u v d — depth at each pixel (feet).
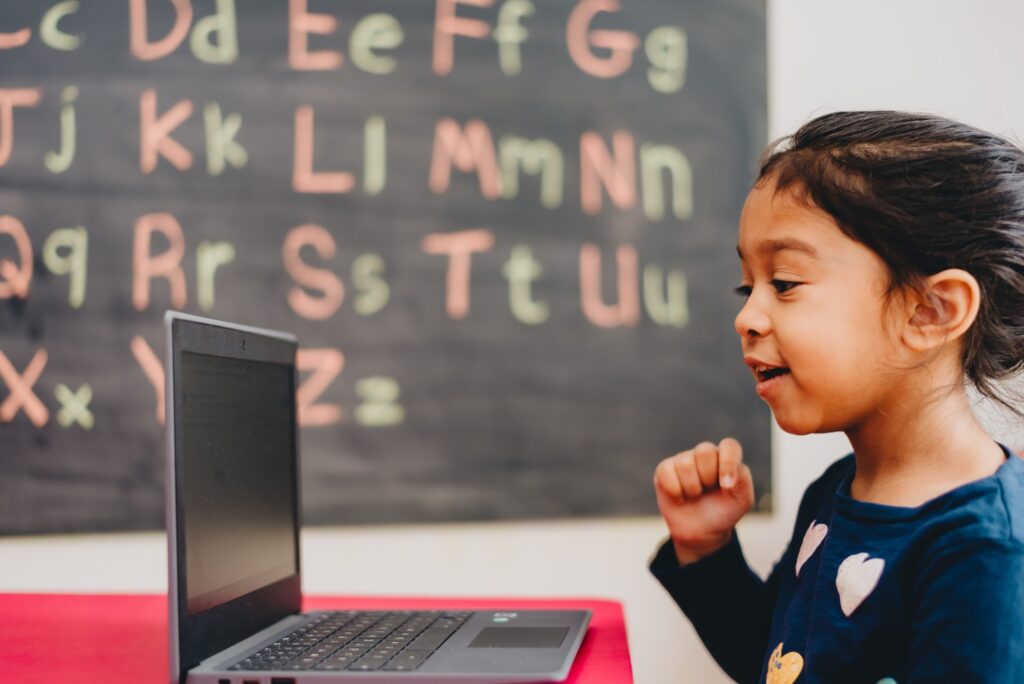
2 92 4.22
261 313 4.20
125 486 4.18
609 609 2.83
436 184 4.23
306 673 1.93
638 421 4.23
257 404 2.50
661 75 4.26
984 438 2.07
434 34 4.23
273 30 4.22
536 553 4.24
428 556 4.24
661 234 4.25
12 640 2.54
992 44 4.31
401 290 4.22
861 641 1.94
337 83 4.22
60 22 4.23
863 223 1.95
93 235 4.20
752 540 4.22
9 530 4.15
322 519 4.18
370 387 4.20
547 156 4.25
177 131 4.21
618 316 4.24
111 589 4.20
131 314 4.19
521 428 4.22
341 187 4.21
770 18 4.29
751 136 4.27
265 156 4.21
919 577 1.87
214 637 2.13
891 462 2.08
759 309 2.08
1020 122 4.29
